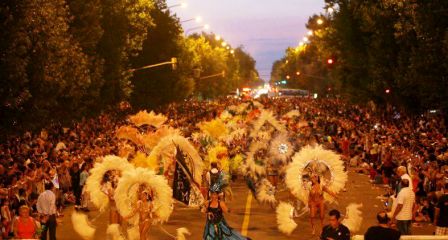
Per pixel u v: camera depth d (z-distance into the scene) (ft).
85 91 119.03
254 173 85.46
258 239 64.80
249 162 85.76
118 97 157.58
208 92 425.69
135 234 59.21
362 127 168.25
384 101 193.47
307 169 67.56
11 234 61.05
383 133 139.23
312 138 107.04
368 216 78.74
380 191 100.58
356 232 67.51
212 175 75.36
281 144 86.69
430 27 104.22
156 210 59.11
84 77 109.09
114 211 63.77
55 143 116.67
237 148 101.50
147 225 59.06
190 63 278.46
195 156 76.89
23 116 87.25
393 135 126.41
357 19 176.45
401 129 145.28
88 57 123.13
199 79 340.80
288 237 65.72
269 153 86.48
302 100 361.92
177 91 234.99
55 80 90.68
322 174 67.56
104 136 136.26
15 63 78.33
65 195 85.25
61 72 94.22
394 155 104.17
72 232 70.28
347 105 274.16
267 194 83.15
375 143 126.72
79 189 84.74
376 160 120.06
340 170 67.05
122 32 149.59
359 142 145.38
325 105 294.05
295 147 86.79
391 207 64.69
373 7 151.84
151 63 212.43
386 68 151.94
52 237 61.00
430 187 74.64
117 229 59.36
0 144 96.12
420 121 152.66
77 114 119.24
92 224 70.13
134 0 172.76
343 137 150.00
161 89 215.10
